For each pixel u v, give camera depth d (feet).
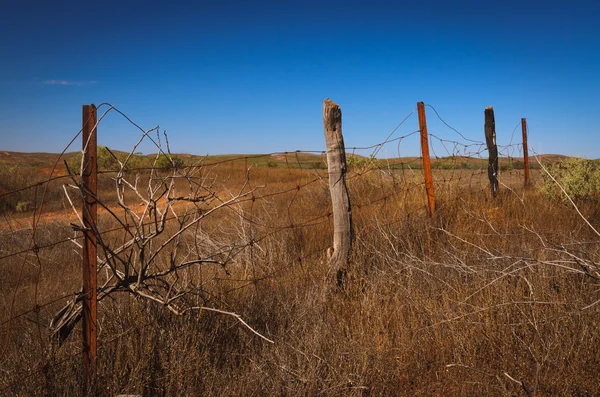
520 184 34.91
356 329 11.83
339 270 15.12
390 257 15.79
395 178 27.17
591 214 23.85
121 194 10.27
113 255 9.95
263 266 16.28
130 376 9.30
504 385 9.18
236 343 11.50
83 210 9.23
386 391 9.64
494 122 27.22
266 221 22.74
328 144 15.25
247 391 9.41
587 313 11.12
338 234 15.34
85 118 9.21
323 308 13.19
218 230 23.40
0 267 20.58
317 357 10.25
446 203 22.08
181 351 10.00
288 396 9.32
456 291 12.87
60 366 9.37
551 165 29.32
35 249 8.77
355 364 10.12
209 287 13.62
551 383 9.33
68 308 10.36
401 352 10.62
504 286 12.42
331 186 15.33
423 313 12.14
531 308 11.35
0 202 43.21
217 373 10.00
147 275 10.84
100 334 10.41
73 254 23.43
